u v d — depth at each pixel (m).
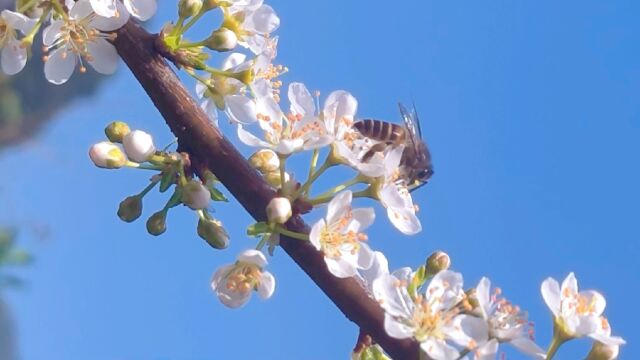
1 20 0.29
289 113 0.28
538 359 0.26
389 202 0.27
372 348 0.27
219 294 0.27
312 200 0.27
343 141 0.27
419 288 0.27
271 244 0.27
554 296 0.27
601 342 0.27
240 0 0.30
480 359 0.26
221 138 0.28
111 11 0.28
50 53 0.29
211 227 0.28
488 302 0.26
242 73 0.29
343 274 0.27
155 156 0.28
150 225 0.28
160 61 0.28
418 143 0.31
